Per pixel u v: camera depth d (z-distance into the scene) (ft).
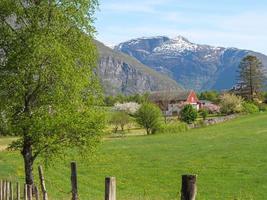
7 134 104.47
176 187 152.97
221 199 132.05
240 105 488.85
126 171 181.78
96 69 110.01
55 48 93.97
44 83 100.78
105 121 106.01
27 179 105.29
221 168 177.58
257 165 177.47
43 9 98.63
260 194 136.15
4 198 78.43
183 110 423.23
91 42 105.40
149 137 320.70
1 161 189.67
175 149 239.50
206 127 379.14
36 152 104.99
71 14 100.58
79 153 107.96
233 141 256.11
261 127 327.88
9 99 101.09
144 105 368.07
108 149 246.27
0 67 100.58
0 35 100.53
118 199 128.16
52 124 97.19
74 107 103.24
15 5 99.09
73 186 64.23
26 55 95.35
